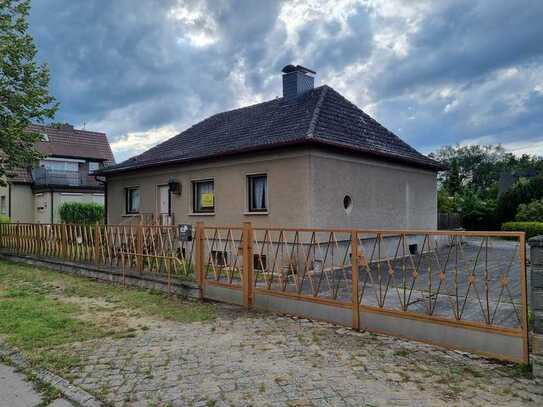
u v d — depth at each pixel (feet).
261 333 19.22
